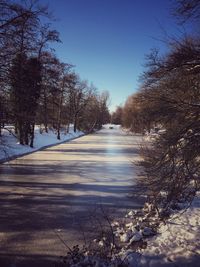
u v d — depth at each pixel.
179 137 8.66
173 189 8.85
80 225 11.09
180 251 8.22
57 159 29.12
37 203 13.95
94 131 99.12
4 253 8.85
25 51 20.23
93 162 27.19
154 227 10.45
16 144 34.97
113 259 7.86
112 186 17.48
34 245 9.38
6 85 19.53
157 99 9.36
